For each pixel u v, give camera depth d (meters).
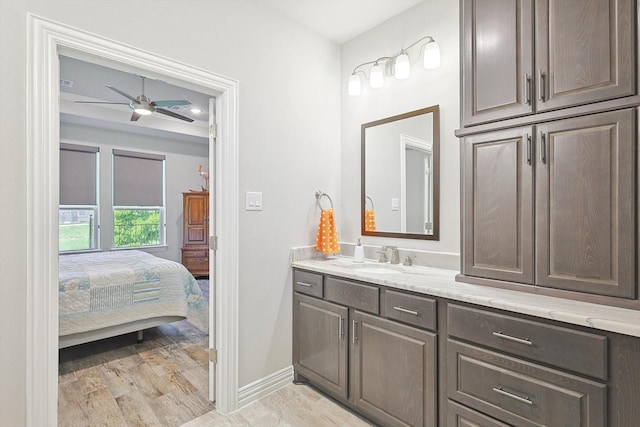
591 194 1.32
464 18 1.73
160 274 3.17
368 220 2.64
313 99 2.61
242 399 2.13
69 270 2.99
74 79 3.67
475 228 1.67
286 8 2.33
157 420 1.98
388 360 1.81
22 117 1.39
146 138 5.79
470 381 1.47
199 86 1.98
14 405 1.38
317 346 2.23
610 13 1.28
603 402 1.12
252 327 2.20
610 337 1.12
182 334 3.41
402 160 2.42
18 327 1.39
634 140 1.23
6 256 1.36
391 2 2.30
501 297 1.42
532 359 1.28
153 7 1.76
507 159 1.55
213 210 2.15
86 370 2.60
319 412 2.07
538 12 1.47
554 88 1.41
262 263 2.26
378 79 2.44
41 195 1.43
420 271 2.11
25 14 1.39
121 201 5.53
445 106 2.19
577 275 1.35
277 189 2.36
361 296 1.95
